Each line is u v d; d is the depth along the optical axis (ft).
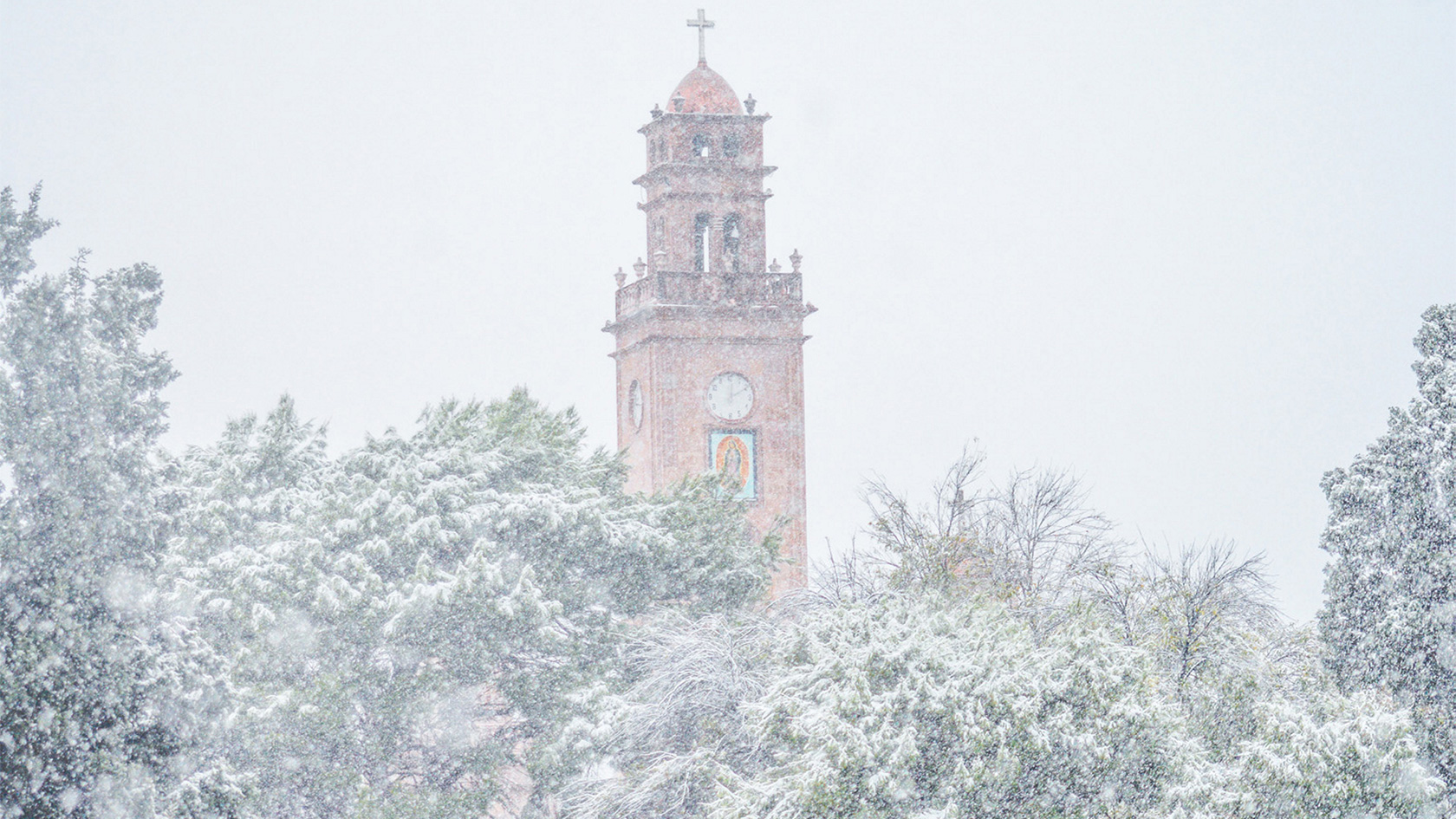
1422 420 289.33
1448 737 269.64
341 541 316.40
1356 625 287.07
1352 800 231.50
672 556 343.46
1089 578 304.71
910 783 213.05
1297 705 263.29
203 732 230.68
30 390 219.00
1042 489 315.99
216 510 318.86
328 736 287.07
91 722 210.18
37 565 211.00
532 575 311.47
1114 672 227.81
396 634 300.61
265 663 296.92
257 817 269.23
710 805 232.12
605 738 279.28
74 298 229.25
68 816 205.46
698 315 491.31
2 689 202.39
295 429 351.46
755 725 232.32
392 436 335.26
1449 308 295.07
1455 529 282.36
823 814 209.97
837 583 293.43
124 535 222.89
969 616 250.57
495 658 309.22
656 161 507.71
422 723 307.78
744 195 499.92
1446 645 276.41
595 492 342.23
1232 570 301.84
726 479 386.11
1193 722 255.70
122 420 228.63
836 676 223.30
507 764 311.68
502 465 340.80
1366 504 290.56
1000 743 216.33
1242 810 227.61
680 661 272.72
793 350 498.28
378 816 279.28
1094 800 222.69
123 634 217.56
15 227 226.79
